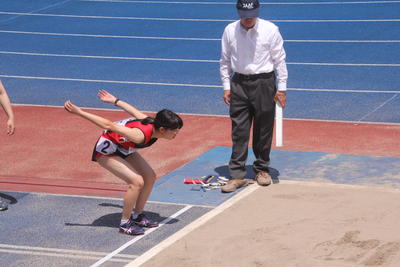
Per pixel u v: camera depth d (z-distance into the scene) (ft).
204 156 96.37
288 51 168.04
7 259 63.87
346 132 108.47
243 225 69.72
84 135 111.14
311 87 138.92
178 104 130.82
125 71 157.89
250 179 85.30
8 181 88.53
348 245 63.52
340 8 208.74
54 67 164.14
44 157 99.66
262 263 60.44
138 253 64.64
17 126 117.60
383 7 206.69
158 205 77.46
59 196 81.92
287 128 112.16
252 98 79.71
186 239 66.49
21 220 73.82
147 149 101.86
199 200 78.79
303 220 70.44
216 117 120.88
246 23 76.95
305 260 60.59
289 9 211.00
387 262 59.72
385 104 125.08
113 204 78.74
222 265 60.54
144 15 214.07
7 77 156.25
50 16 217.36
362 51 164.76
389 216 70.95
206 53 170.71
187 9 219.20
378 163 90.02
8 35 197.06
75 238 68.54
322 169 88.17
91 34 195.11
